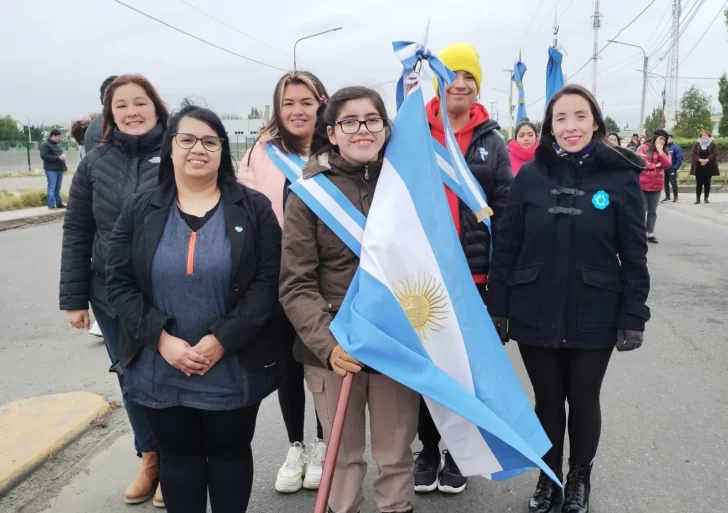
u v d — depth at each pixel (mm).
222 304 2387
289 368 3127
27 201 16312
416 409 2537
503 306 2896
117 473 3379
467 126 3111
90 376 4738
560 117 2717
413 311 2359
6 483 3166
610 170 2721
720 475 3262
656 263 8945
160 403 2393
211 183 2475
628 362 4973
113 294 2418
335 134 2408
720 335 5609
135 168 2863
